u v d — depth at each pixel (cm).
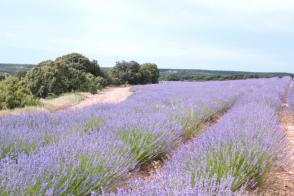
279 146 397
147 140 403
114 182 289
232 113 649
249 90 1661
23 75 2423
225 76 4884
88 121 523
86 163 277
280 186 326
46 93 2108
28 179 230
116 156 310
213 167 281
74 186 249
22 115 565
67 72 2219
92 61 3491
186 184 227
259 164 315
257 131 430
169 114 595
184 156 329
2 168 249
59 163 268
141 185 231
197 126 631
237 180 267
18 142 354
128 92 2225
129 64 4159
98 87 2614
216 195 225
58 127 465
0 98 1177
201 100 916
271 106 939
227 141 362
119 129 443
